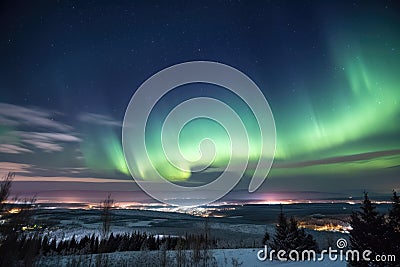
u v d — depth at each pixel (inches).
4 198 483.2
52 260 853.2
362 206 628.1
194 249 909.2
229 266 819.4
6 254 459.5
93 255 991.6
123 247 1209.4
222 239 1780.3
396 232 582.2
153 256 966.4
